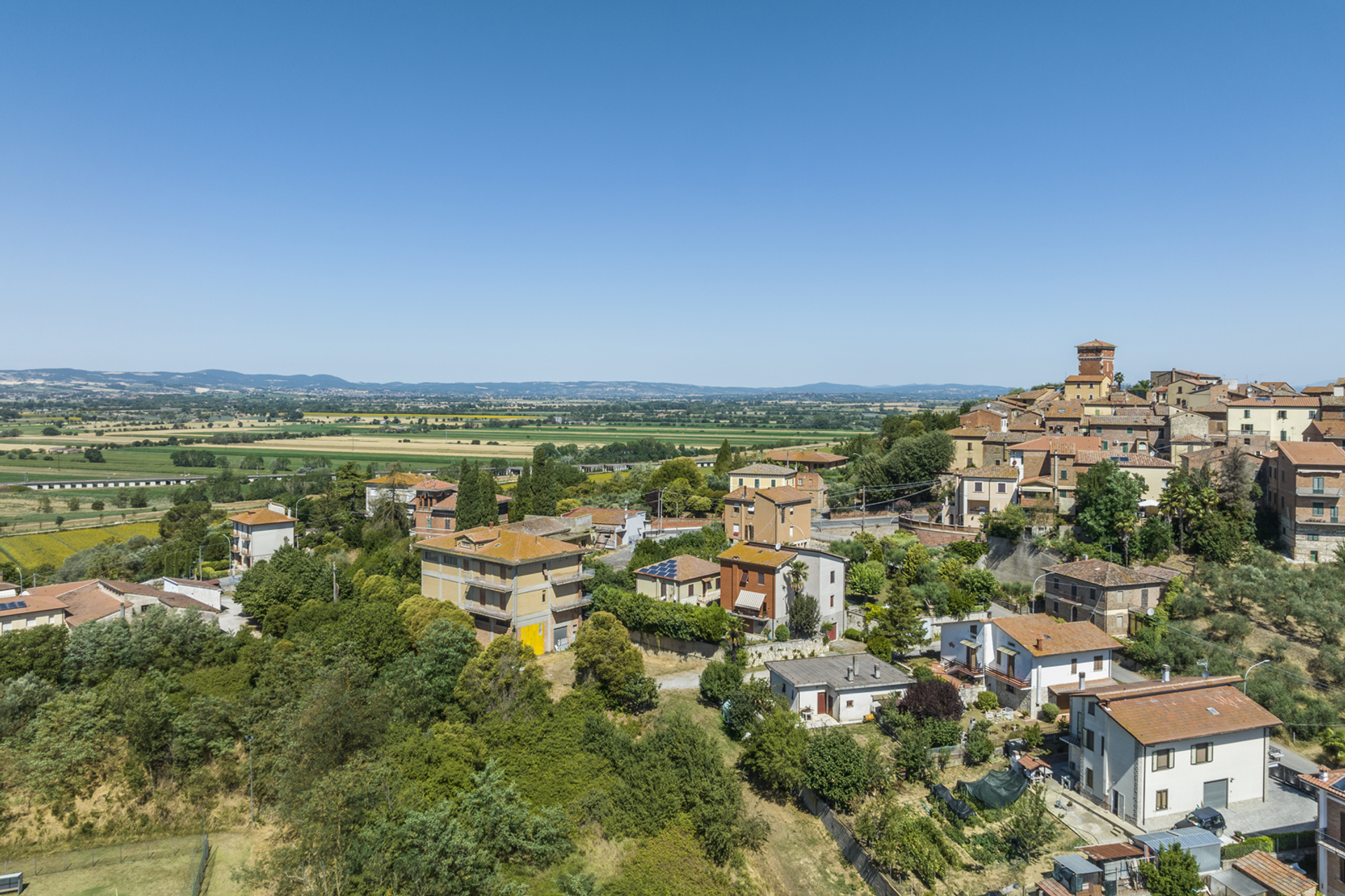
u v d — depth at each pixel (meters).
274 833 50.84
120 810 51.78
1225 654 67.00
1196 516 86.56
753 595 84.25
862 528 112.38
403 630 73.88
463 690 63.72
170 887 44.31
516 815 50.06
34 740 54.53
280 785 51.44
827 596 82.81
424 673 64.75
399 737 56.94
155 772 54.81
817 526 111.31
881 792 54.06
